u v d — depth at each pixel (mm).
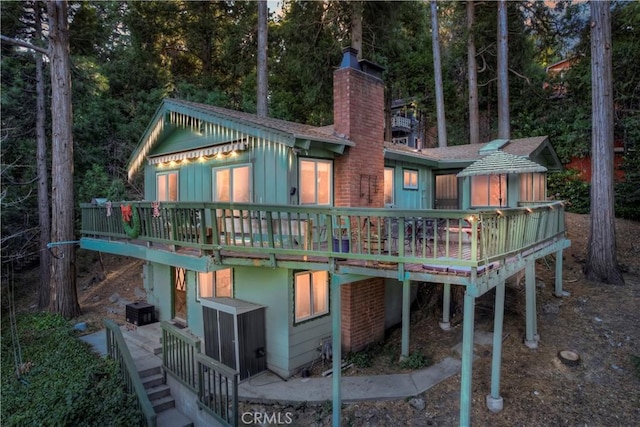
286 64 19625
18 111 13820
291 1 18391
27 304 14547
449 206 13203
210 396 6090
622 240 12906
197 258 6770
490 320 8906
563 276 10766
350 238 5887
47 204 13781
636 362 6863
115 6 19969
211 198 9469
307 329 8062
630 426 5562
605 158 10211
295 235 7066
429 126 26844
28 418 6168
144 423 5934
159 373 7734
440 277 5078
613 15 15828
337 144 8109
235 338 7531
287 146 7523
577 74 17406
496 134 21156
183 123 9945
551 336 7992
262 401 6750
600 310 8766
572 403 6086
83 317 11891
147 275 11273
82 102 15281
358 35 17828
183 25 21203
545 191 13953
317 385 7250
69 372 7816
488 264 5188
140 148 11680
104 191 14117
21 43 11367
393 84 21656
